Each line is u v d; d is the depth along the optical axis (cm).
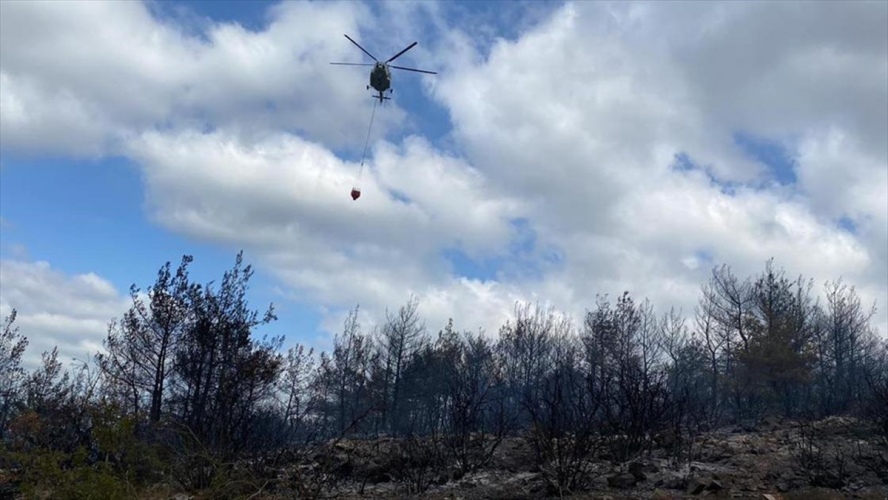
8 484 1069
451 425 1605
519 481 1307
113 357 1845
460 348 3194
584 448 1323
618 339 3206
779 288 3384
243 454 1302
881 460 1320
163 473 1177
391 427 2794
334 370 3119
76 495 891
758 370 3103
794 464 1338
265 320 1919
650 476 1279
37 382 1644
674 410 1794
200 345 1809
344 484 1375
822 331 3638
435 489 1325
